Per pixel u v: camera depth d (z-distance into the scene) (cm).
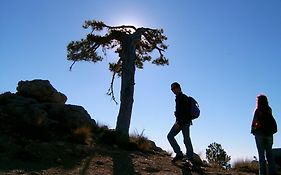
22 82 2080
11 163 1096
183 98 1177
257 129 1035
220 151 1764
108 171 1074
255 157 1434
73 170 1066
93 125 1852
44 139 1414
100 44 2214
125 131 1938
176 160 1227
